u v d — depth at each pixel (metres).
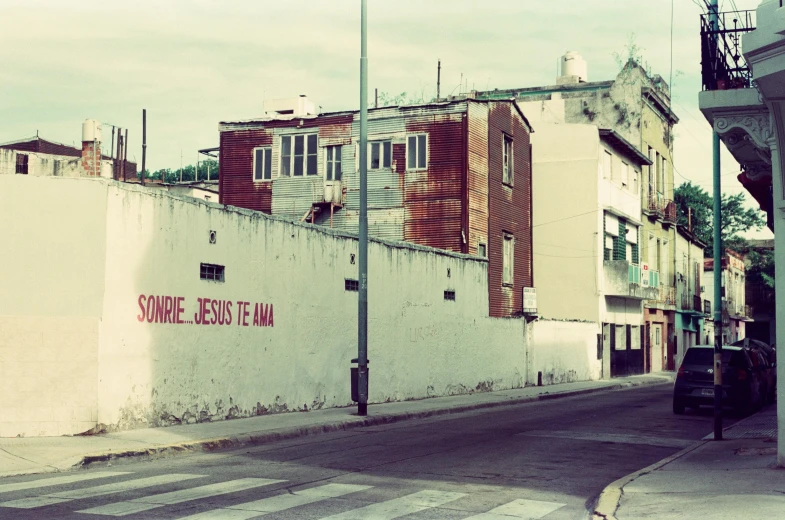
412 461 12.20
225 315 17.03
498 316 32.41
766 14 9.66
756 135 11.19
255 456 12.67
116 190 14.37
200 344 16.34
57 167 41.88
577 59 51.00
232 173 35.59
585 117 48.84
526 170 36.88
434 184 32.00
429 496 9.30
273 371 18.47
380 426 17.94
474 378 28.38
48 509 8.04
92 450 12.10
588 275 40.59
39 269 13.84
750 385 21.19
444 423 18.69
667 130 55.41
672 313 54.50
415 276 24.77
